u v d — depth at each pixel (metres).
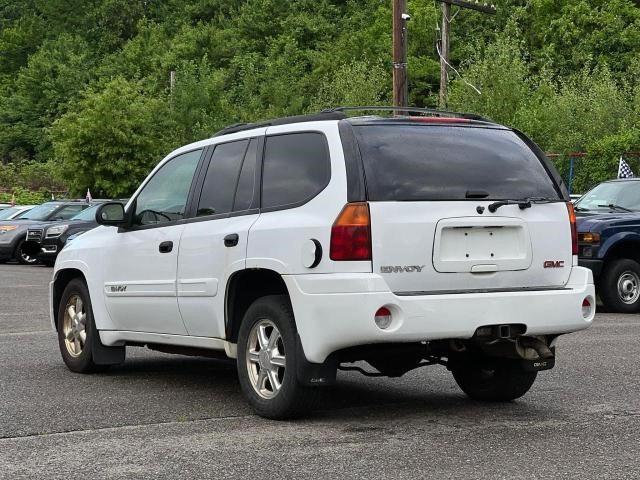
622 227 16.47
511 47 44.53
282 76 81.94
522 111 40.34
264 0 104.50
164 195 9.38
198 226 8.70
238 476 6.09
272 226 7.75
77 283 10.45
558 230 8.08
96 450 6.83
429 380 9.83
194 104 69.50
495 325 7.51
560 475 6.04
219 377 10.20
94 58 116.94
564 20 67.50
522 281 7.88
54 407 8.45
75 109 55.09
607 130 40.09
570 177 34.50
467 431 7.34
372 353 7.57
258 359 7.92
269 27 102.56
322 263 7.30
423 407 8.36
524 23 73.88
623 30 65.56
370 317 7.11
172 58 101.56
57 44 117.06
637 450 6.70
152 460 6.53
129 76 105.12
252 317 7.92
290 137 8.05
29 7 138.88
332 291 7.19
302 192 7.71
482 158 7.92
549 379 9.72
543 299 7.71
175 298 8.89
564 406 8.37
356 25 96.31
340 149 7.52
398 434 7.25
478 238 7.70
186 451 6.77
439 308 7.28
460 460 6.42
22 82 108.44
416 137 7.76
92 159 50.59
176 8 123.19
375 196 7.36
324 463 6.38
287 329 7.53
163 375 10.34
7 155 101.25
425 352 7.69
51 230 29.78
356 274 7.19
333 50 85.56
